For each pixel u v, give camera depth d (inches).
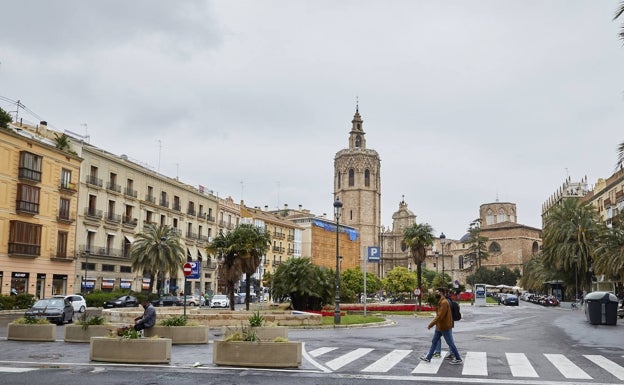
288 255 4360.2
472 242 5728.3
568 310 2527.1
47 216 2092.8
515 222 6929.1
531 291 5108.3
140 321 725.3
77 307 1668.3
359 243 5767.7
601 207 3425.2
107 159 2465.6
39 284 2054.6
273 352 559.8
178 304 2239.2
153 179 2797.7
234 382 472.1
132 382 464.8
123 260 2544.3
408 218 6122.1
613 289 2810.0
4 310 1737.2
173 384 458.6
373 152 6072.8
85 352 662.5
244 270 1577.3
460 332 1097.4
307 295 1614.2
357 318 1390.3
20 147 1971.0
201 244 3181.6
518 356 681.6
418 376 519.2
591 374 543.5
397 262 6063.0
